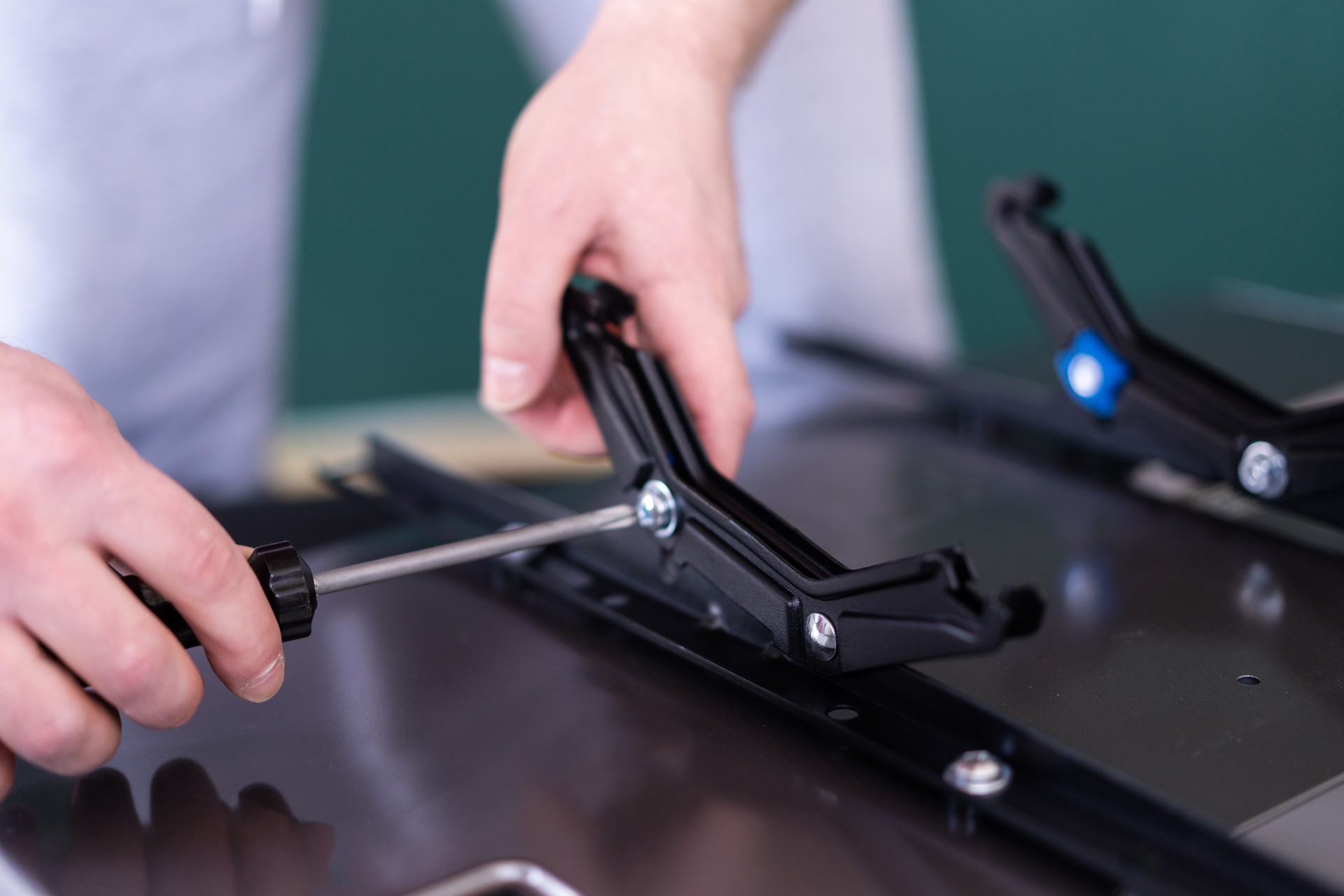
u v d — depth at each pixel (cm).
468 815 47
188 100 120
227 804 48
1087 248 80
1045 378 94
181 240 127
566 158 74
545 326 72
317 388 188
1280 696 53
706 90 81
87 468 44
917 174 158
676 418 60
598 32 84
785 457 85
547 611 64
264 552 49
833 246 153
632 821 46
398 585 67
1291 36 219
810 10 138
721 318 74
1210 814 44
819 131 146
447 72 181
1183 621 60
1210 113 225
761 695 53
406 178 184
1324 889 41
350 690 56
